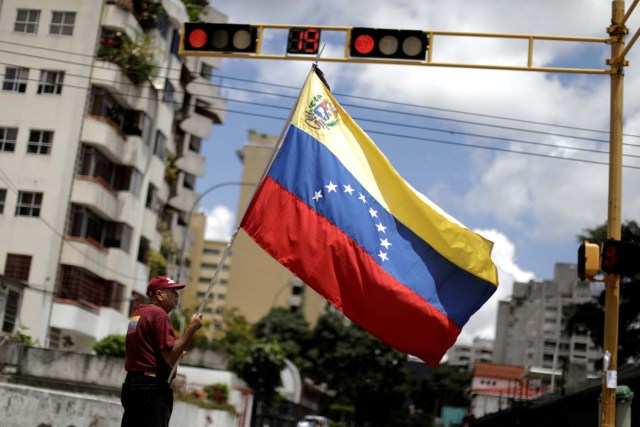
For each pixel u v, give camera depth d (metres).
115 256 43.69
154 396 7.48
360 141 10.29
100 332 43.00
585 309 49.12
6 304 34.62
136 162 44.62
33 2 41.78
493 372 85.81
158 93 47.03
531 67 13.96
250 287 109.69
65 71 41.38
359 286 9.60
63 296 40.53
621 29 13.93
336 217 9.82
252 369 48.59
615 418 14.09
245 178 107.94
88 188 41.19
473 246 9.74
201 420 30.19
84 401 16.92
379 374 77.12
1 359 27.61
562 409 32.66
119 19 42.19
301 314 87.19
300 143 10.16
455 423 84.25
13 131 41.19
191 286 123.44
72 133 40.91
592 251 13.68
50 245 40.00
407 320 9.54
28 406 16.97
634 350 43.97
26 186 40.59
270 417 52.97
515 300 130.62
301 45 14.00
